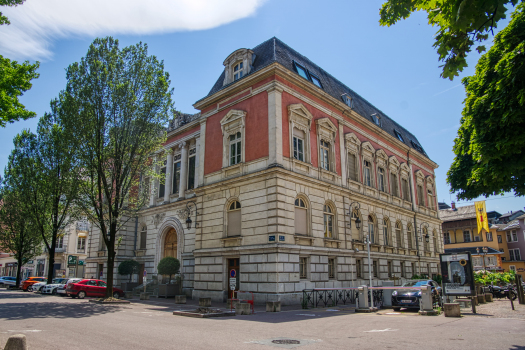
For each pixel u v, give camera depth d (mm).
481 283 28984
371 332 11023
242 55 25547
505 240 59562
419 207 38469
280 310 17609
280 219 20406
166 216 31359
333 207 25141
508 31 9289
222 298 22219
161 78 24000
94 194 23922
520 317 14906
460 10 5043
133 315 15609
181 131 31641
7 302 20859
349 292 24359
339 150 26906
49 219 34906
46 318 13992
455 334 10523
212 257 23641
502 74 8703
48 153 30625
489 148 9273
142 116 23359
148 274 31781
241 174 22984
